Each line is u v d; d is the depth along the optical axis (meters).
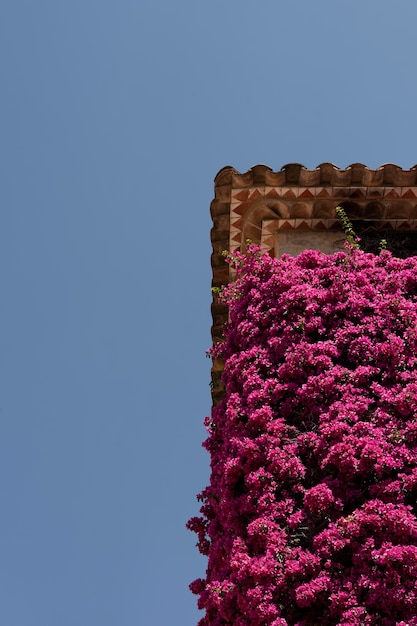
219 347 9.73
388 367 8.43
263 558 7.37
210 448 9.32
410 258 9.62
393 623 6.80
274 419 8.30
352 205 10.91
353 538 7.25
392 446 7.73
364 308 9.03
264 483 7.88
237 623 7.31
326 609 7.08
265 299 9.50
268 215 11.05
